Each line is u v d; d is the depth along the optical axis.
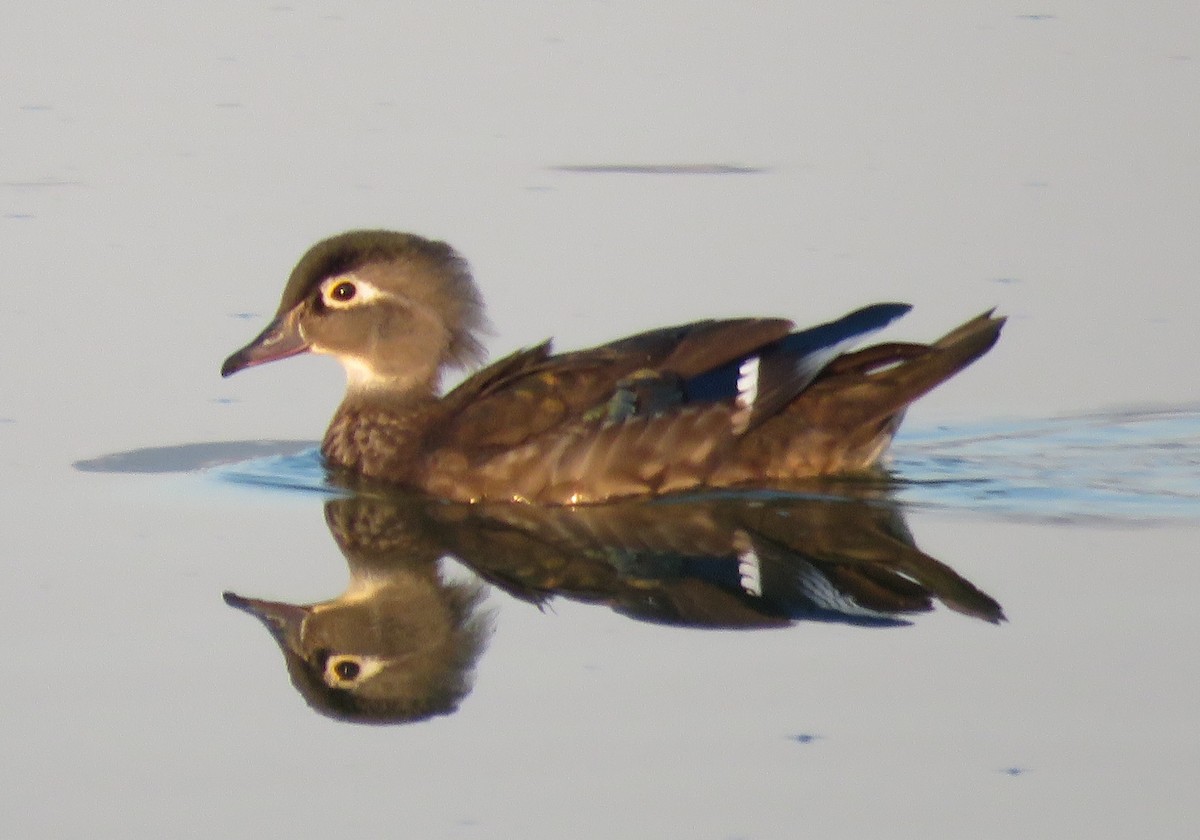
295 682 10.98
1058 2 29.70
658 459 13.94
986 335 14.19
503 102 25.17
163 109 24.77
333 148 23.16
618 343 14.55
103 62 26.80
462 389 15.07
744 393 14.02
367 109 24.83
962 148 23.05
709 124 24.30
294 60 27.03
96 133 23.77
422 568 12.71
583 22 29.06
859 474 14.42
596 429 13.93
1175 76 25.62
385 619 11.84
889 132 23.78
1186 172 21.78
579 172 22.38
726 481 14.14
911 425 15.70
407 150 23.09
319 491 14.42
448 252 15.41
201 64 26.78
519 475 14.01
